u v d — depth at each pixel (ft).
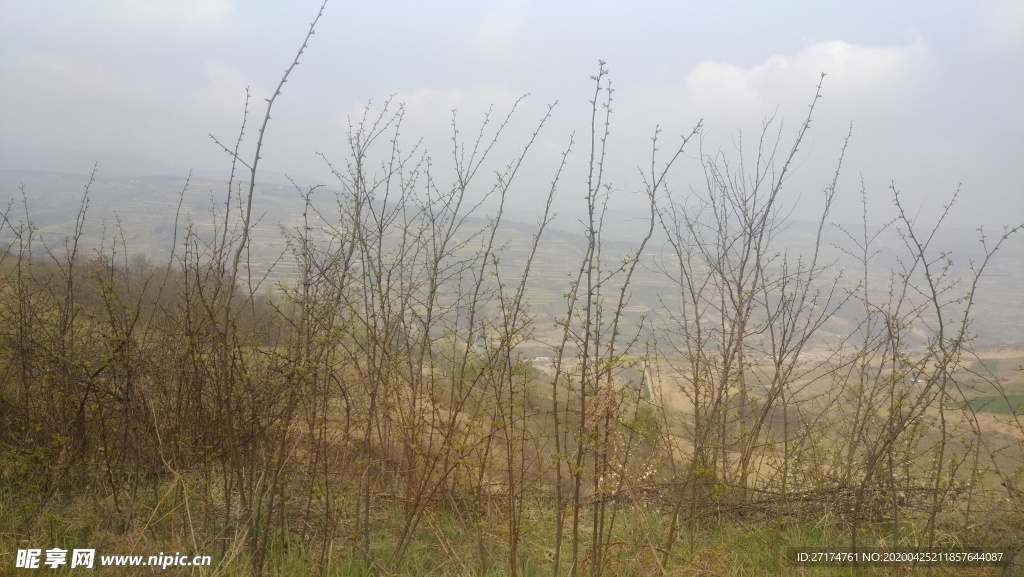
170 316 13.48
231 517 12.21
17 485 13.66
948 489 13.46
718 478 16.52
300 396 11.57
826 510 15.75
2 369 15.58
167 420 13.29
